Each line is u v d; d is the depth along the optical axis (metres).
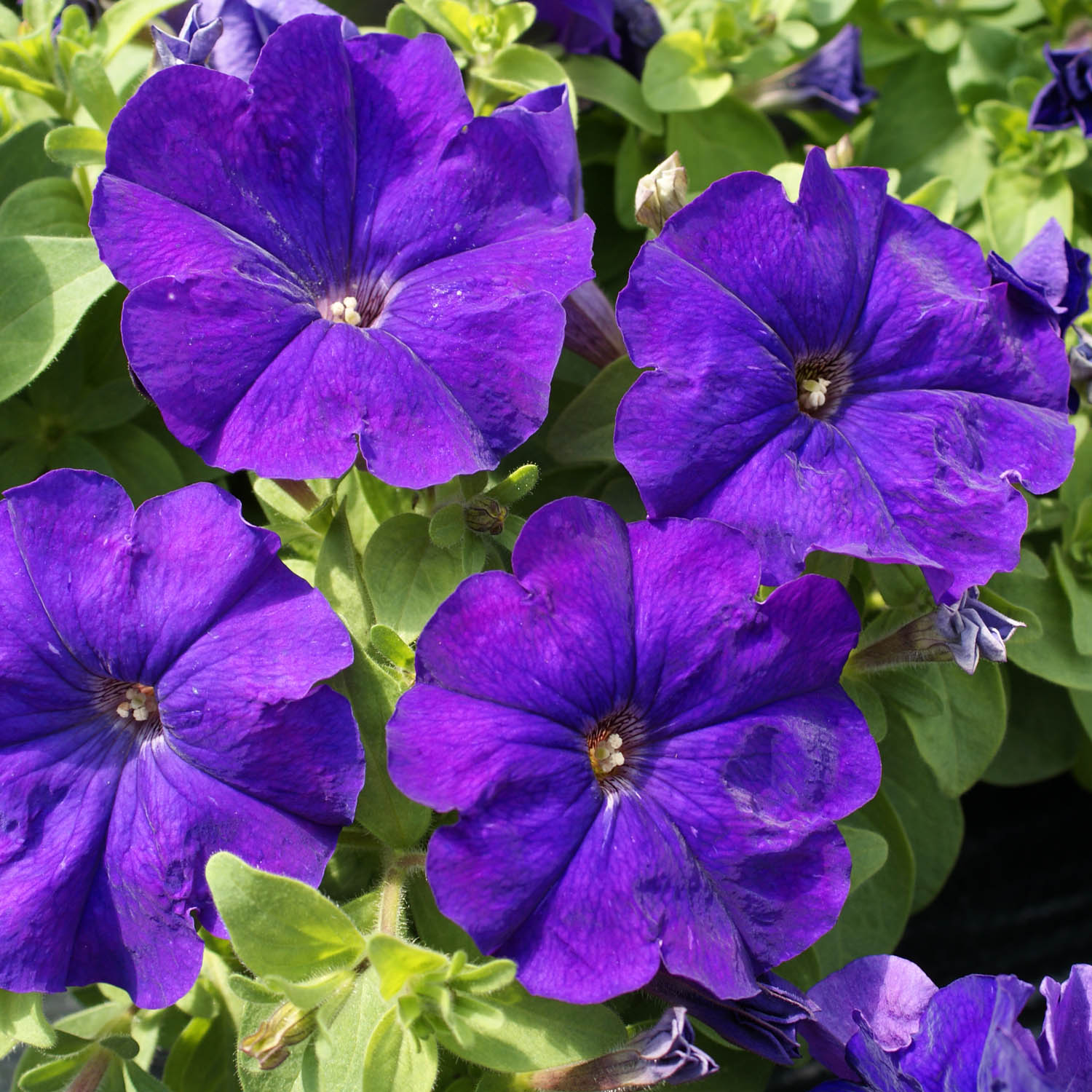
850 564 0.43
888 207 0.42
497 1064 0.38
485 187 0.41
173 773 0.38
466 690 0.38
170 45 0.42
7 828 0.38
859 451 0.41
